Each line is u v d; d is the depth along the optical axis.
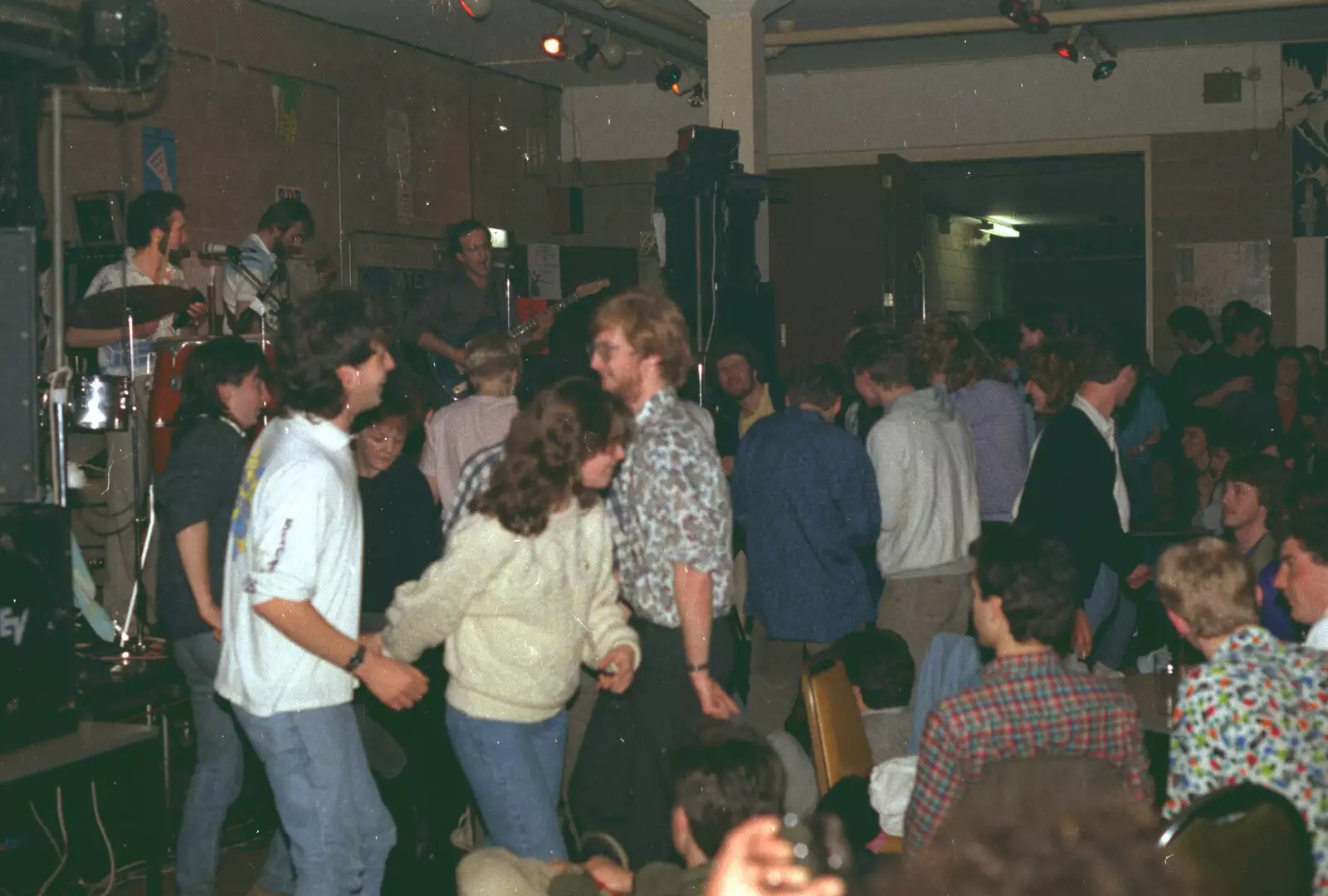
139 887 3.97
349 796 2.79
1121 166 11.64
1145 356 6.57
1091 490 3.92
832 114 9.98
